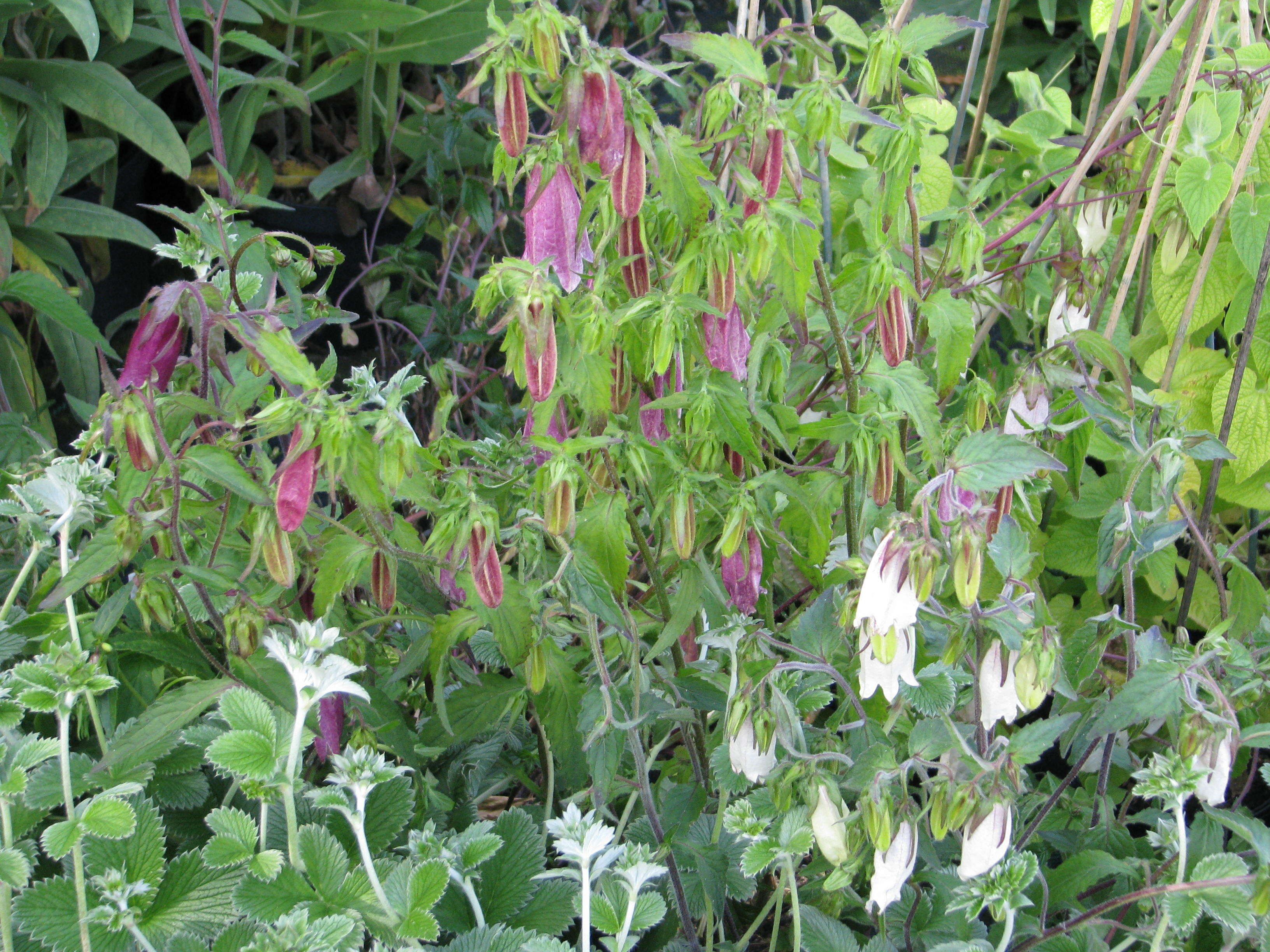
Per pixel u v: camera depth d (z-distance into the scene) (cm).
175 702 76
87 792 80
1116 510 83
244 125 167
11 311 156
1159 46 93
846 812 76
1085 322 101
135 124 143
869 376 83
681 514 78
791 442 87
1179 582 114
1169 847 79
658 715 83
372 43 176
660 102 165
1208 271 105
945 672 80
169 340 73
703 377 79
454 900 80
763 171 75
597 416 77
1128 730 91
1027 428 87
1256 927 75
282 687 79
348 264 185
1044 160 120
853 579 85
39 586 85
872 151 106
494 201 174
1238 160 101
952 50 203
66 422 161
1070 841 88
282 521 71
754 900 90
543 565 84
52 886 73
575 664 93
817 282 85
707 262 76
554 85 74
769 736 74
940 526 73
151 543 82
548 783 90
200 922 75
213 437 79
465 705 87
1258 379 105
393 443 71
